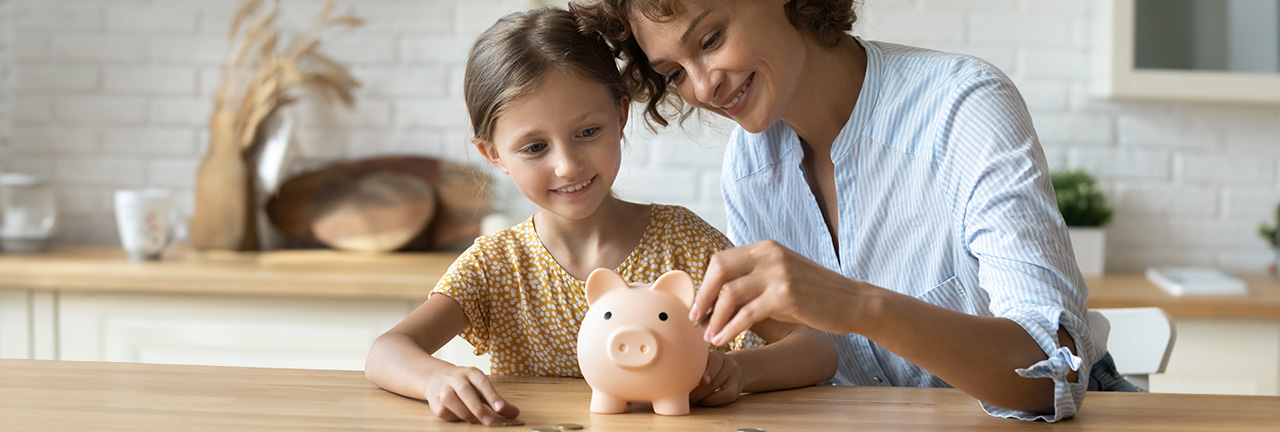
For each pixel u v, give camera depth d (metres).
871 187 1.18
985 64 1.10
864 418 0.85
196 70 2.64
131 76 2.65
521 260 1.15
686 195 2.56
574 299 1.14
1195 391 2.14
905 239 1.18
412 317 1.08
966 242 1.02
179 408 0.85
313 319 2.16
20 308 2.20
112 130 2.66
